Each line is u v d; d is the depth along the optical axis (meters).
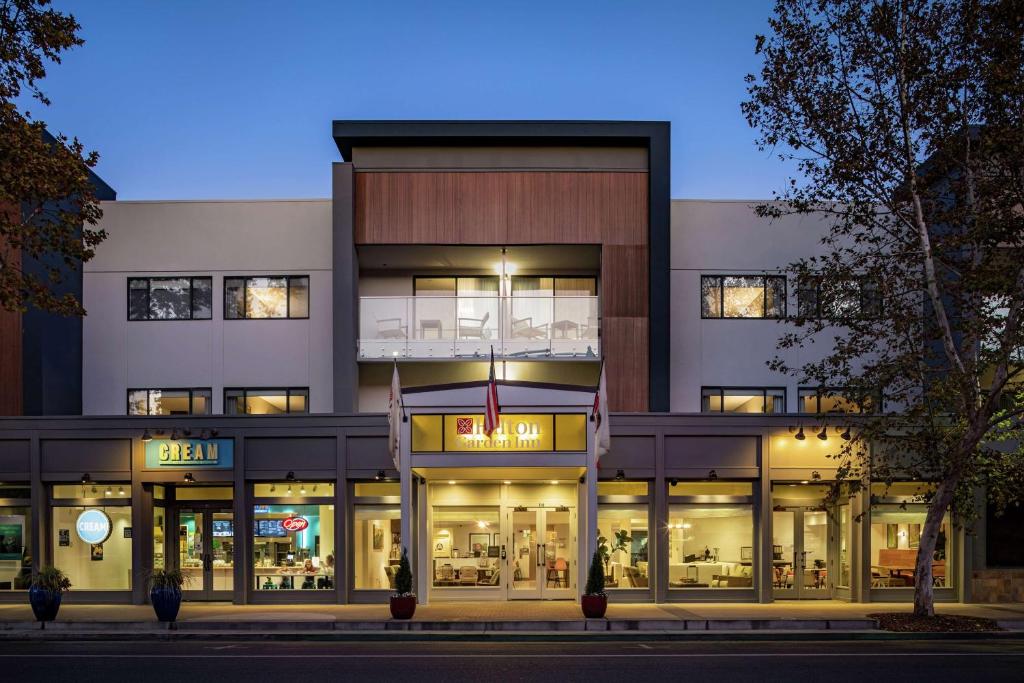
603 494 20.73
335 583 20.30
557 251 22.59
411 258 23.03
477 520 21.34
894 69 17.28
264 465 20.55
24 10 13.99
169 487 21.52
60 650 14.60
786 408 22.55
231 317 22.77
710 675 11.99
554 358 22.00
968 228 17.47
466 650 14.50
